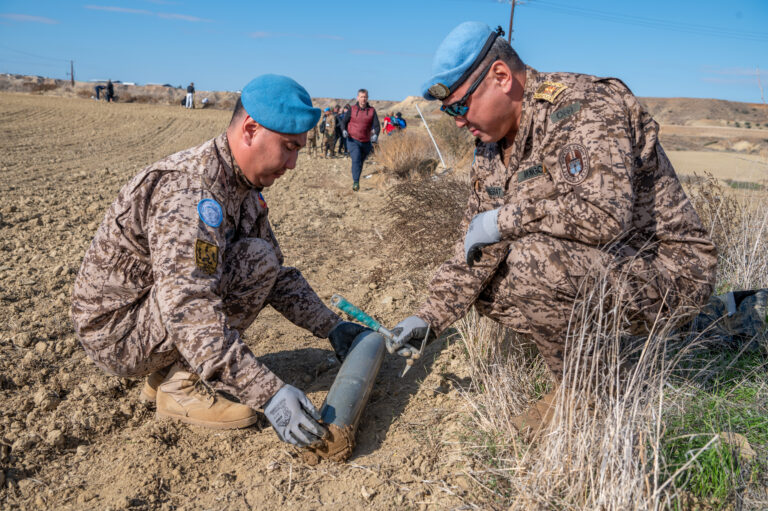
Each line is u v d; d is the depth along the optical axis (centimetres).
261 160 235
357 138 969
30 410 273
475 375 287
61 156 1272
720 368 281
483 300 258
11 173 961
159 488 223
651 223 225
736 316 299
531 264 218
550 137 215
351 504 214
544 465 198
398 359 329
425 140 1182
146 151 1471
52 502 217
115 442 255
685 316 234
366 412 278
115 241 241
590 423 207
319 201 867
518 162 231
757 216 446
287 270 289
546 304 223
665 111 10800
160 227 219
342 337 284
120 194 242
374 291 454
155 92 6912
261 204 268
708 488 207
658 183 223
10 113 2339
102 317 247
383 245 573
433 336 254
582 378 216
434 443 248
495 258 240
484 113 224
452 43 216
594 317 221
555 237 217
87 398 283
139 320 248
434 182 570
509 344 289
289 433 211
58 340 345
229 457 246
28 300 405
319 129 1686
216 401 263
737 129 6706
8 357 316
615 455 189
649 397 219
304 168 1305
